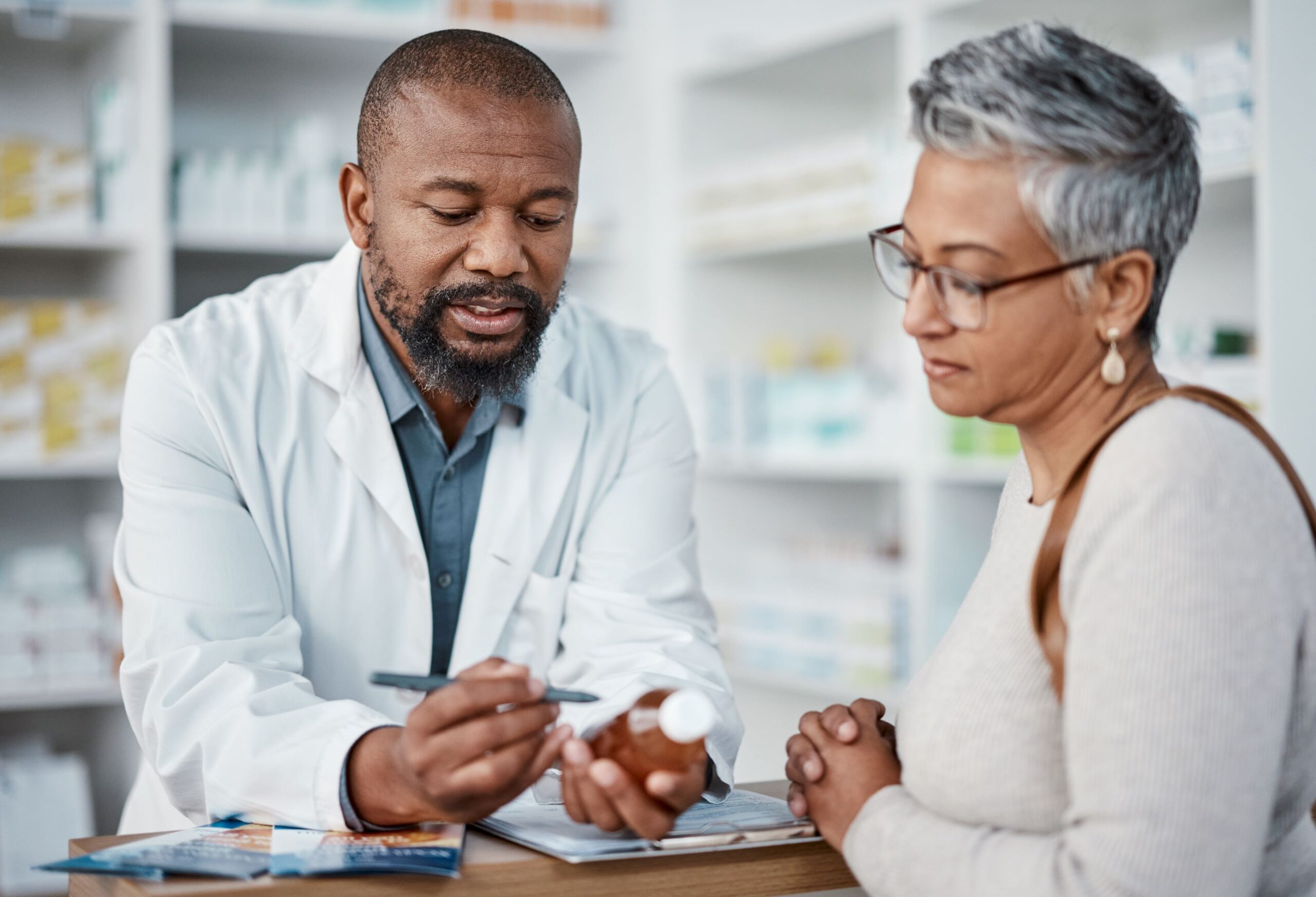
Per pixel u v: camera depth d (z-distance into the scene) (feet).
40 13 9.97
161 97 10.27
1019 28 3.10
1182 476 2.80
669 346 12.62
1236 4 9.30
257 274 11.79
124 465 4.72
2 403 10.04
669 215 12.66
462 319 4.47
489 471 5.21
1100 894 2.69
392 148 4.38
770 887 3.47
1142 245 3.06
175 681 4.17
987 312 3.05
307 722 3.83
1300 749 3.05
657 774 3.22
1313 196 7.86
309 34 11.07
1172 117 3.10
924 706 3.29
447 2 11.69
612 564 5.36
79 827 10.01
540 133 4.33
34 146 10.12
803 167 11.26
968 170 3.02
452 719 3.20
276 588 4.71
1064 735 3.04
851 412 11.13
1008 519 3.47
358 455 4.93
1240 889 2.71
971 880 2.95
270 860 3.16
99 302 10.86
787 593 11.50
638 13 12.74
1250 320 9.35
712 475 12.70
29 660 9.96
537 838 3.40
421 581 5.04
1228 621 2.70
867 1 12.26
